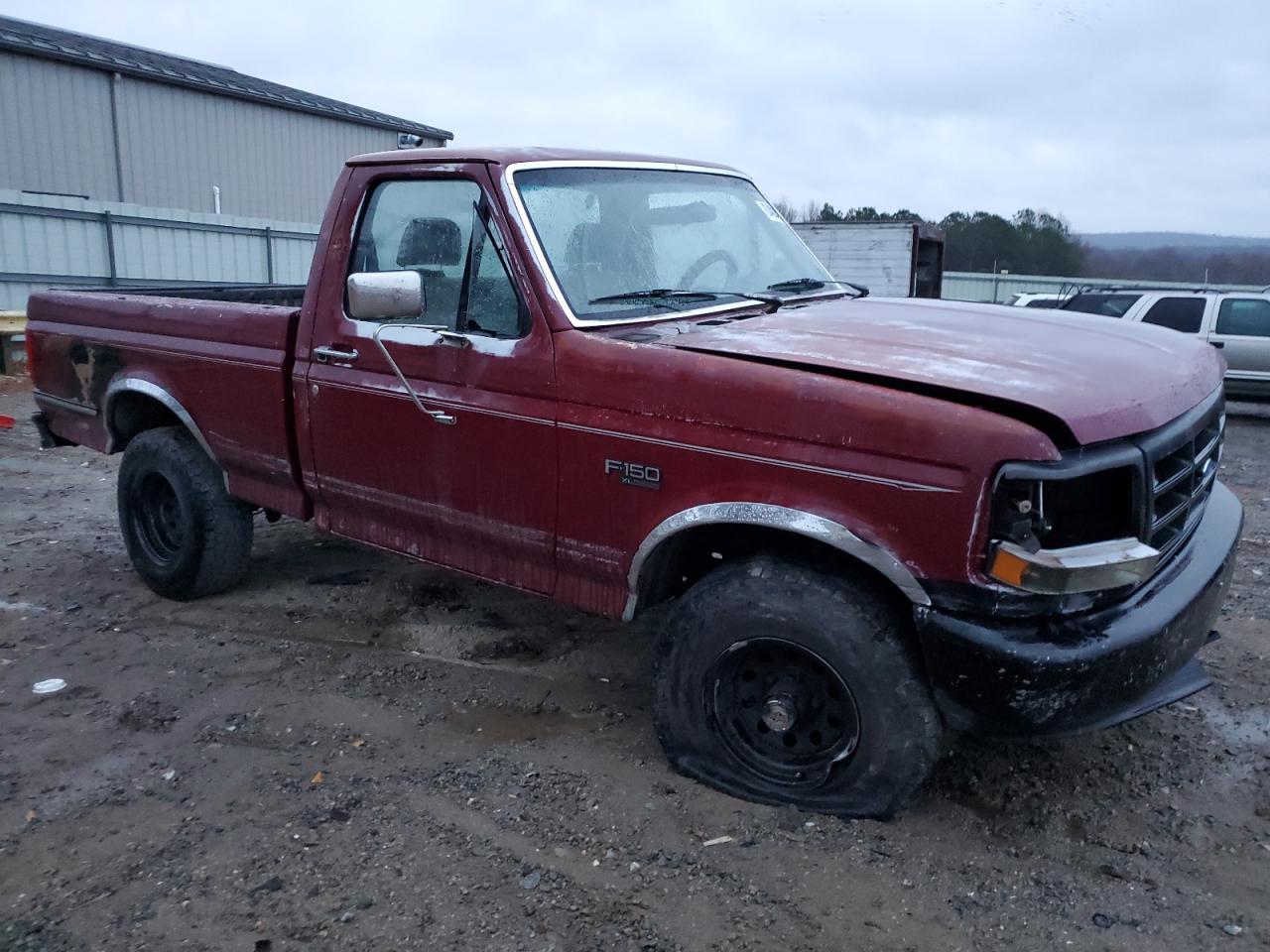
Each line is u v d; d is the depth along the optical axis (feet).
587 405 11.21
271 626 16.37
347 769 11.93
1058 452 8.84
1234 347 44.80
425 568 19.04
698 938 8.95
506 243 11.91
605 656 15.20
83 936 9.04
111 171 71.41
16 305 54.39
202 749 12.42
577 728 12.95
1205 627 10.78
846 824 10.48
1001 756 12.05
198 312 15.74
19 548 20.63
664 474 10.66
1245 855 10.22
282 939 8.98
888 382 9.68
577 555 11.68
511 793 11.28
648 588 11.43
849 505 9.56
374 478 13.58
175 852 10.27
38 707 13.57
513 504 12.10
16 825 10.80
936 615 9.30
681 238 13.39
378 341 13.00
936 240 59.82
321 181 88.12
